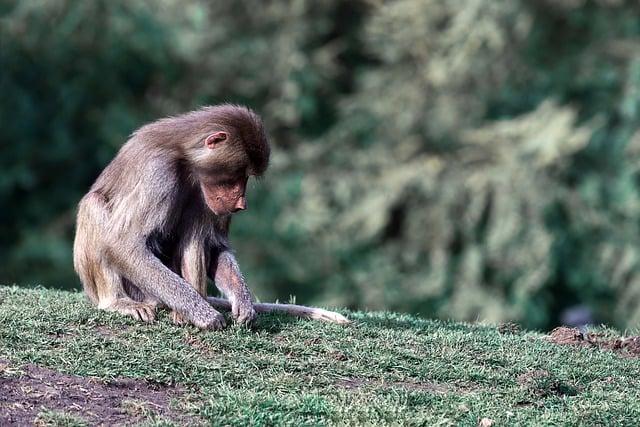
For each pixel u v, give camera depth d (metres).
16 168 21.30
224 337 8.52
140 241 8.73
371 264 23.78
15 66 21.69
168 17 23.41
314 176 24.36
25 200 22.23
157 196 8.70
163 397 7.56
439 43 24.44
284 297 23.83
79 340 8.19
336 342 8.73
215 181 8.80
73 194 22.42
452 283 23.06
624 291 23.31
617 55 23.97
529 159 22.77
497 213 22.48
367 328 9.23
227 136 8.68
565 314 23.58
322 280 23.83
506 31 23.83
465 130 24.16
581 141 22.08
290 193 23.97
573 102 24.28
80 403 7.28
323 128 26.23
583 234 23.14
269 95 25.52
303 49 25.81
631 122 23.42
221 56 24.95
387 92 25.08
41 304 9.09
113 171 9.03
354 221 23.59
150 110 23.80
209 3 25.55
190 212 9.07
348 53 26.78
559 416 7.65
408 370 8.35
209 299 9.48
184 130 8.80
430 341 9.08
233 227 23.36
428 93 24.86
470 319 22.36
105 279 8.94
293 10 25.41
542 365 8.71
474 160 24.03
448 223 23.36
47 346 8.05
